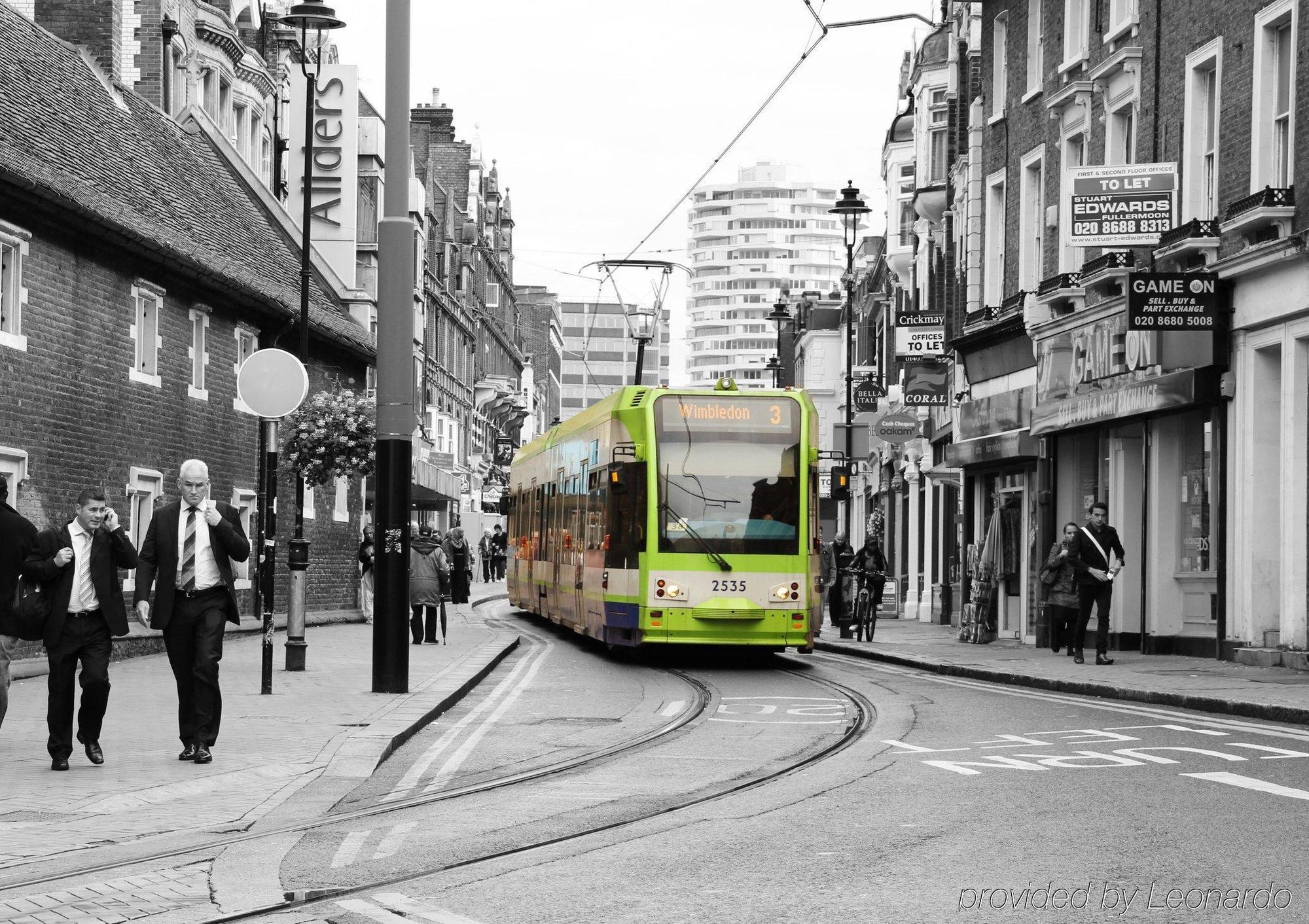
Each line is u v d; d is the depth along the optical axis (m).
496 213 98.00
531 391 123.88
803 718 18.27
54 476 23.72
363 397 31.11
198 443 30.42
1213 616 26.52
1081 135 31.73
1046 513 31.80
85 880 9.09
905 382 43.41
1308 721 16.52
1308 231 22.17
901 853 9.47
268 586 20.09
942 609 44.00
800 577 26.31
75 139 27.86
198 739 13.88
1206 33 25.92
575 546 31.72
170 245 26.84
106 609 13.66
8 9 29.91
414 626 31.09
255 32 45.28
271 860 9.64
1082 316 29.98
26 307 22.77
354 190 48.38
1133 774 12.62
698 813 11.23
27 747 14.90
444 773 13.83
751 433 26.64
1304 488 23.25
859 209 41.84
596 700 20.92
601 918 7.91
